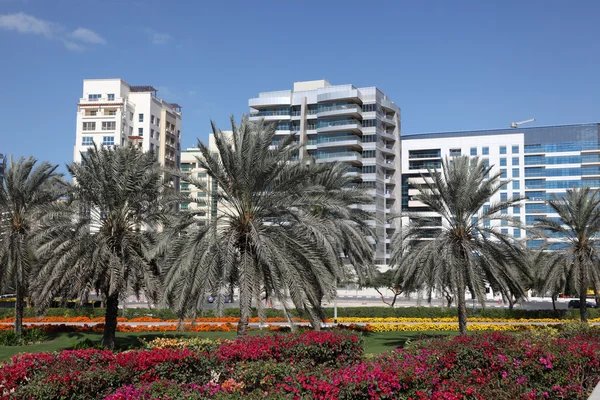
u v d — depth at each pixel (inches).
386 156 3582.7
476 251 1003.9
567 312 1684.3
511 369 503.5
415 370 460.4
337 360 620.7
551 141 3725.4
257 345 578.2
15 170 1151.0
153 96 3688.5
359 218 1178.6
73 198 927.0
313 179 997.8
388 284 2202.3
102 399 436.8
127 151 950.4
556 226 1306.6
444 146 3833.7
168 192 958.4
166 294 772.6
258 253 769.6
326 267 828.0
